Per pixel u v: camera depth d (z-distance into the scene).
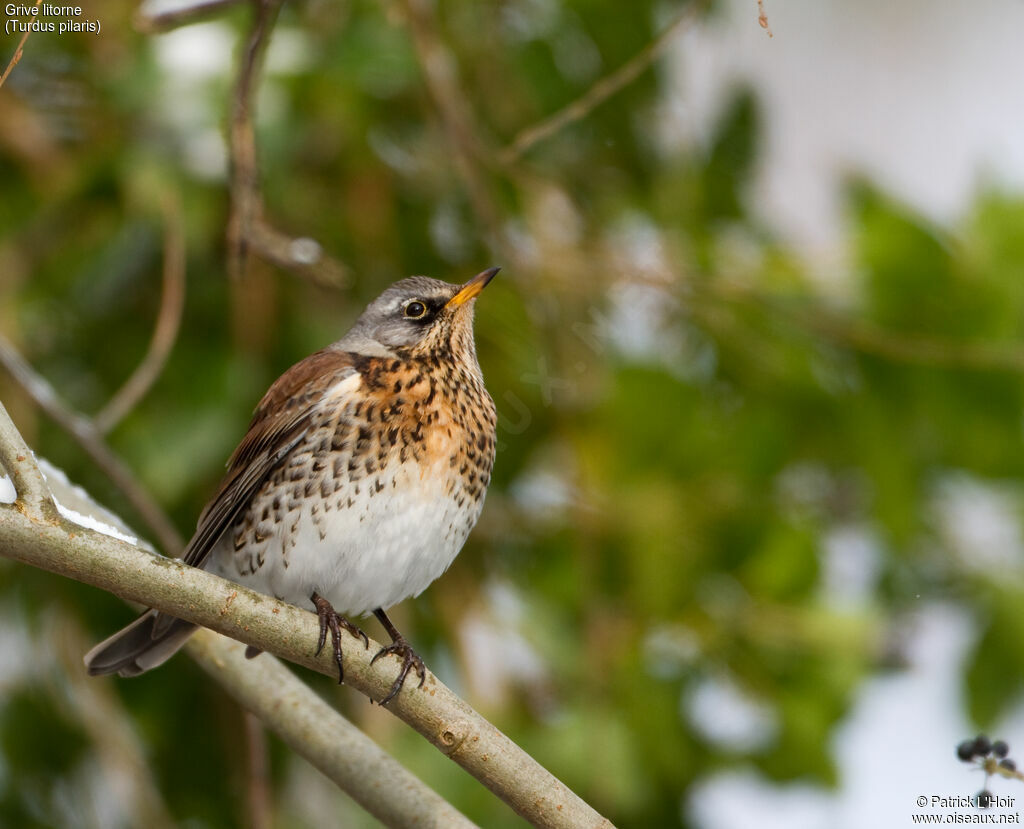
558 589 11.72
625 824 11.41
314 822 11.76
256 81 8.76
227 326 11.51
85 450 9.30
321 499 8.77
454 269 12.30
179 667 11.59
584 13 12.27
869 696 12.17
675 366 12.14
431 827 7.74
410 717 7.24
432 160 12.13
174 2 8.69
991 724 12.04
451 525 9.08
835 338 11.77
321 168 11.87
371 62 10.72
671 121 12.66
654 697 11.22
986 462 12.04
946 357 11.66
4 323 11.14
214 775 11.72
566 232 12.29
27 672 11.96
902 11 15.37
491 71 12.41
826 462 12.38
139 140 10.55
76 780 11.77
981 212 11.96
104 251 11.27
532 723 11.12
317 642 7.14
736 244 12.52
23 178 11.32
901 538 11.88
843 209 11.98
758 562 11.66
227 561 9.05
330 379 9.02
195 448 10.83
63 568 6.70
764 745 11.66
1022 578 12.20
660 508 11.75
